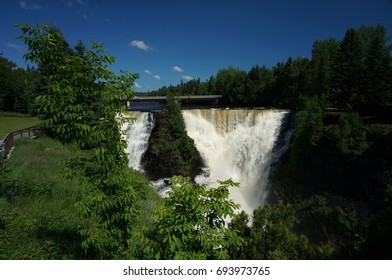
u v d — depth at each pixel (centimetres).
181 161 2920
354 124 2225
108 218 482
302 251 761
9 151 1902
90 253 616
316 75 4094
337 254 704
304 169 2542
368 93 2970
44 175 1380
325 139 2341
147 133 3123
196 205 379
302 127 2578
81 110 460
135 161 3059
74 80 448
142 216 1004
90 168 510
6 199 942
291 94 4603
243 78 6469
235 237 412
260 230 840
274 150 3061
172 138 3009
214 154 3247
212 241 389
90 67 469
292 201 2544
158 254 388
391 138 1989
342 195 2250
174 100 3200
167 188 2570
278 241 784
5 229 698
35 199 994
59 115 433
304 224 1980
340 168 2262
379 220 678
